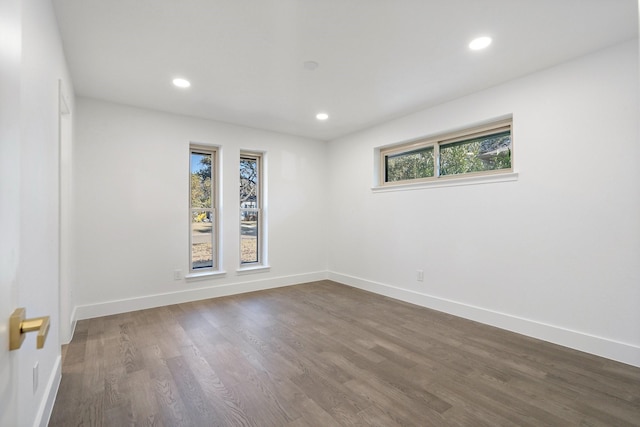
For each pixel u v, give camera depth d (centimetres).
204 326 306
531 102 279
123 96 328
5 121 67
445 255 350
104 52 241
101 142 338
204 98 335
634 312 226
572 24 208
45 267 162
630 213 228
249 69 271
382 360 236
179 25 208
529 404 181
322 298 407
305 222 499
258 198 470
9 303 69
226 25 209
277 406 180
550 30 215
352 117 399
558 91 262
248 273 442
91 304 330
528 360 234
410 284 389
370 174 444
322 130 461
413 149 396
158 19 202
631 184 227
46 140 167
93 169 333
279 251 472
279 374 215
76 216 320
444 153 366
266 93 322
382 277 426
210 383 204
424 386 200
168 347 257
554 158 265
